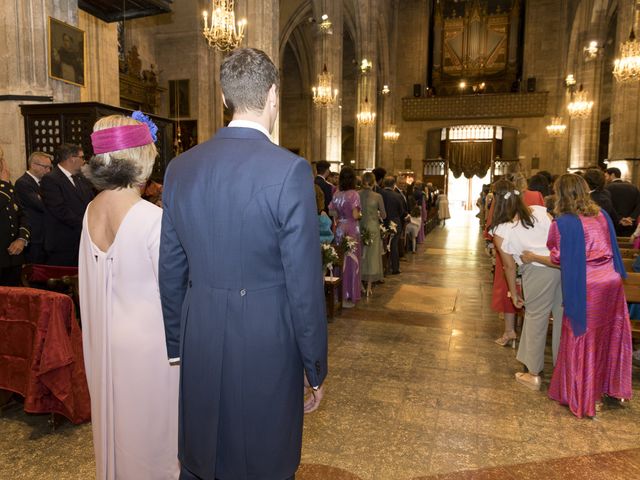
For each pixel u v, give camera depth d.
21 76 5.84
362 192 7.43
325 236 5.82
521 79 27.91
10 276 4.86
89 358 2.14
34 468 2.90
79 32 6.50
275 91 1.65
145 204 2.00
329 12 18.20
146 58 15.35
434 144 29.61
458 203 31.22
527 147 27.27
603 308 3.59
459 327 5.91
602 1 20.58
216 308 1.54
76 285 4.04
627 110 14.20
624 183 7.46
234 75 1.58
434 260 11.12
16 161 5.88
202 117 15.44
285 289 1.56
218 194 1.50
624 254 5.60
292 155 1.52
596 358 3.63
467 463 3.02
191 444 1.63
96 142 1.92
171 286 1.73
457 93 28.59
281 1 20.88
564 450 3.18
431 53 29.50
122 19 8.05
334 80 18.59
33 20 5.85
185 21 15.19
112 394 1.99
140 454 2.00
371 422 3.53
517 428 3.47
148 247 1.93
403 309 6.74
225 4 7.98
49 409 3.33
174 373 2.02
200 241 1.54
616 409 3.79
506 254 4.23
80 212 4.82
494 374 4.46
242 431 1.56
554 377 3.88
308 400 1.95
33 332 3.27
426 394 4.02
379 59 27.34
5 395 3.61
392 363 4.70
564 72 26.25
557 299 4.11
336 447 3.19
